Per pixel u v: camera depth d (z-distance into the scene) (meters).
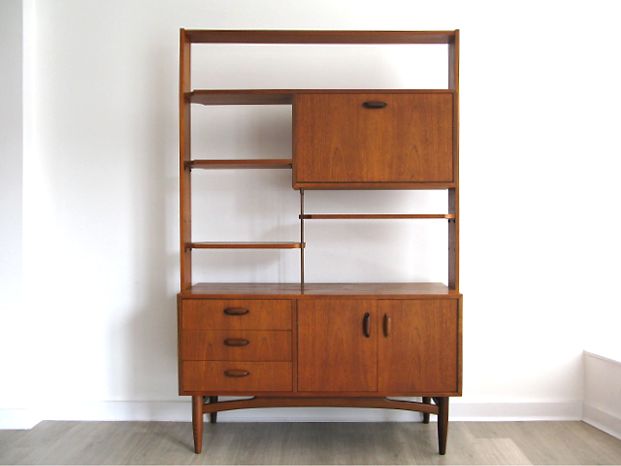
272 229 2.69
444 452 2.28
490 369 2.68
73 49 2.68
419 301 2.23
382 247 2.69
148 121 2.68
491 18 2.66
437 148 2.30
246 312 2.24
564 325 2.67
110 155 2.68
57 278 2.69
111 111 2.68
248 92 2.31
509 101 2.66
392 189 2.60
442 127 2.30
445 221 2.68
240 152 2.68
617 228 2.66
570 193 2.67
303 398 2.30
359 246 2.69
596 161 2.66
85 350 2.69
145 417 2.68
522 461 2.20
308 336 2.24
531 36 2.66
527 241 2.68
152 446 2.37
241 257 2.69
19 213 2.58
